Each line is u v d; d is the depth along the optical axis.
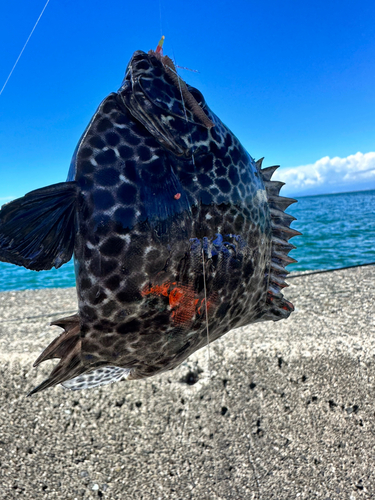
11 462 0.66
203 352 0.69
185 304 0.28
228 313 0.32
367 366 0.68
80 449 0.66
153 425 0.66
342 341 0.70
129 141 0.27
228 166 0.30
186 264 0.28
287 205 0.38
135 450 0.66
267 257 0.34
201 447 0.66
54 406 0.67
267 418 0.67
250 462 0.66
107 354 0.28
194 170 0.29
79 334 0.29
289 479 0.65
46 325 0.90
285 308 0.38
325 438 0.67
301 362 0.68
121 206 0.26
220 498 0.64
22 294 1.26
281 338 0.72
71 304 1.11
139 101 0.27
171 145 0.27
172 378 0.68
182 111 0.29
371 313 0.84
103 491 0.65
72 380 0.35
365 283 1.09
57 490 0.65
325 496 0.65
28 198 0.24
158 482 0.65
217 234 0.29
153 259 0.27
